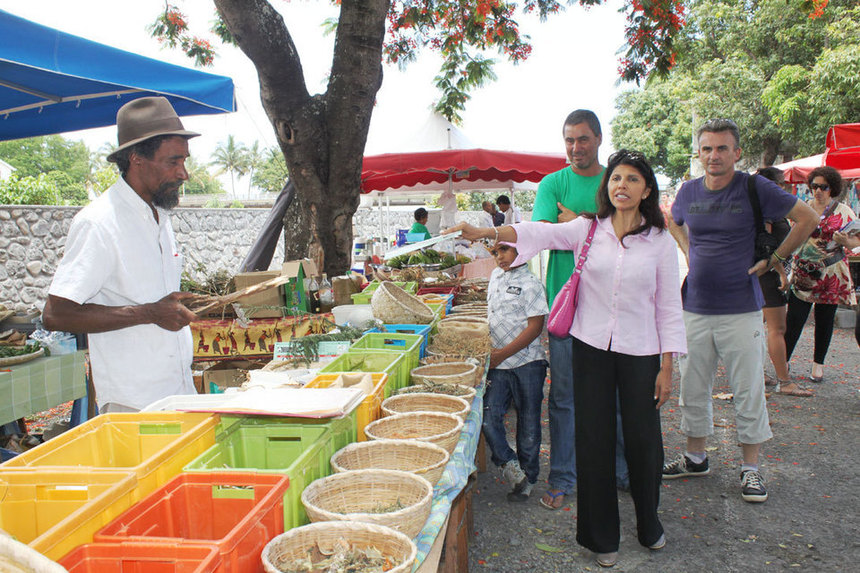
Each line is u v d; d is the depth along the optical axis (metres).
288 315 4.22
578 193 3.77
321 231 6.25
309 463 1.93
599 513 3.10
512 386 3.94
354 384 2.78
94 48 3.74
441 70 9.81
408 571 1.44
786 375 6.00
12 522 1.58
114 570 1.31
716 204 3.82
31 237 9.20
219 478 1.68
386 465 2.21
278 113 5.84
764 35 18.12
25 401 3.84
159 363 2.59
